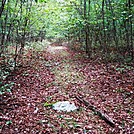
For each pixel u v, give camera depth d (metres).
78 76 11.23
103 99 8.09
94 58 15.30
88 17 15.73
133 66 12.08
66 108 7.27
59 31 28.62
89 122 6.35
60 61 15.41
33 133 5.75
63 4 16.56
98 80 10.35
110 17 15.08
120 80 10.04
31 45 22.55
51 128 6.01
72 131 5.85
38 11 16.36
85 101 7.78
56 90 9.23
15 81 10.24
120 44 17.23
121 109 7.18
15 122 6.29
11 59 13.98
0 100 7.86
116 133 5.73
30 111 7.08
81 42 22.34
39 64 14.17
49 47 25.86
